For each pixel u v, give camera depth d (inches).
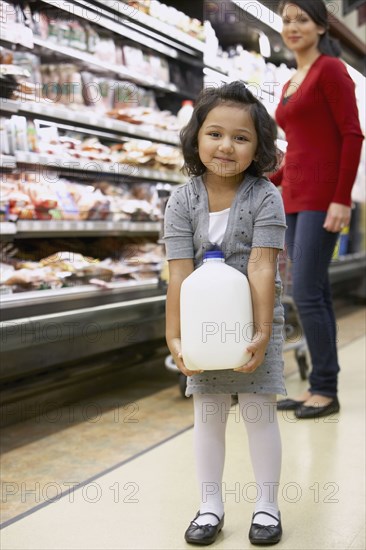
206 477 66.3
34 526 68.0
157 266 145.9
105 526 67.8
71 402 121.4
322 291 109.9
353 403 114.4
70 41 134.9
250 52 186.7
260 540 63.0
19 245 130.9
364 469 82.9
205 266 62.9
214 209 66.4
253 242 64.6
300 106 106.3
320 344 107.7
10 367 98.7
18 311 104.3
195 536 63.4
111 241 147.9
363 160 195.5
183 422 108.0
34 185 122.2
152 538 65.1
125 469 84.3
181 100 170.1
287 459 86.7
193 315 61.7
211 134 64.0
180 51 160.1
